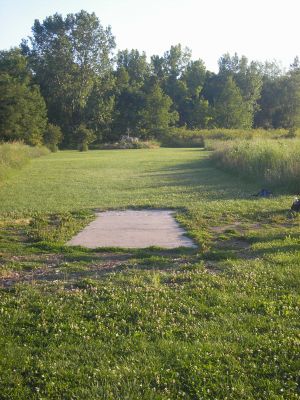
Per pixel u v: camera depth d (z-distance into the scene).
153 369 4.72
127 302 6.45
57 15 78.12
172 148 69.69
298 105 99.19
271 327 5.59
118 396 4.31
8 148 36.28
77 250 10.05
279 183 18.61
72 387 4.48
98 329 5.66
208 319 5.91
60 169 32.78
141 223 13.12
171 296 6.66
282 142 26.30
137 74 96.19
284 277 7.29
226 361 4.84
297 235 10.47
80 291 6.96
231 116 91.69
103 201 17.27
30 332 5.65
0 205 16.61
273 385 4.42
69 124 78.62
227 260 8.51
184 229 12.09
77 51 77.94
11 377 4.66
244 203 15.34
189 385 4.46
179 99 96.12
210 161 34.81
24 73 73.81
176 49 98.50
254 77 99.31
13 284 7.62
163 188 20.66
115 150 68.31
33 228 12.59
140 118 83.12
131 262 8.74
